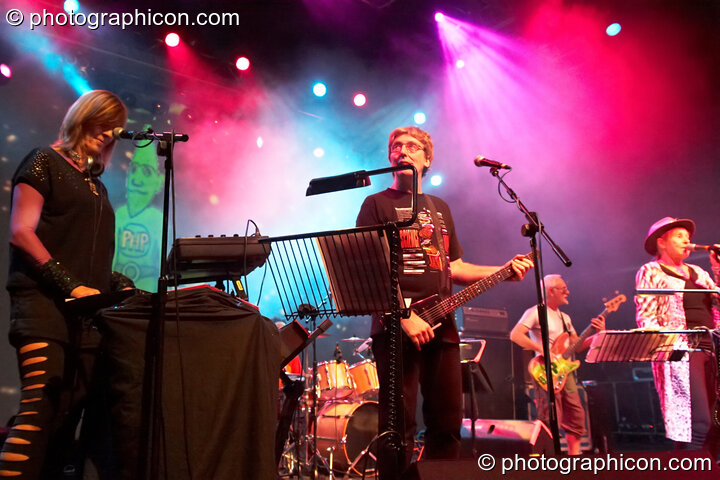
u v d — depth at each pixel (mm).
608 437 6305
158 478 1703
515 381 6320
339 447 5000
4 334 5602
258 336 1949
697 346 3641
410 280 2814
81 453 2070
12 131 6051
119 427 1763
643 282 4125
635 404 8250
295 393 3207
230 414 1842
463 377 4387
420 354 2828
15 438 1983
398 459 2111
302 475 4633
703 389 3719
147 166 6949
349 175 2273
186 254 2053
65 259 2271
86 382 2172
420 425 6520
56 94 6398
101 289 2387
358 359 7844
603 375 8180
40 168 2248
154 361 1812
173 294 1902
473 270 3150
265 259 2271
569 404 5473
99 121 2457
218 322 1911
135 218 6762
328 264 2230
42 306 2129
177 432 1766
